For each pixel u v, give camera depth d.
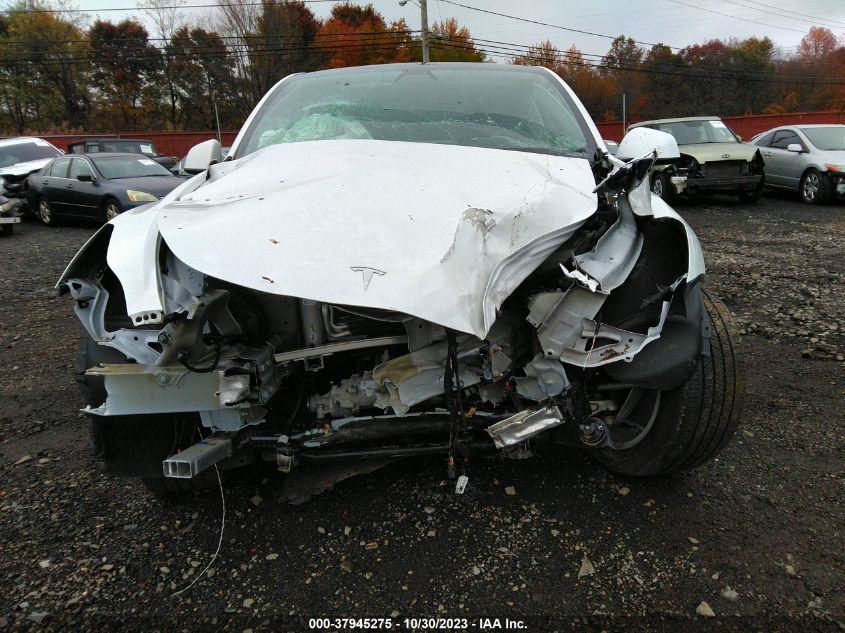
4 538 2.58
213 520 2.68
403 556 2.42
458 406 2.23
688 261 2.26
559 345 2.21
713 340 2.46
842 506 2.66
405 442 2.53
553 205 2.32
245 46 49.06
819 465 2.98
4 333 5.55
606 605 2.15
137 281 2.04
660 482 2.86
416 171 2.51
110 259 2.11
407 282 1.95
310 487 2.77
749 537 2.47
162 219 2.22
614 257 2.28
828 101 55.66
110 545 2.53
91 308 2.29
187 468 2.15
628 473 2.79
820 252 7.94
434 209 2.21
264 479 2.95
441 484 2.88
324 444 2.39
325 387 2.47
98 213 12.16
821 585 2.21
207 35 51.31
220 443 2.31
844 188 12.05
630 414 2.72
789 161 13.09
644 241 2.38
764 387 3.91
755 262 7.45
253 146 3.28
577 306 2.20
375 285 1.93
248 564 2.40
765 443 3.20
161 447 2.46
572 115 3.38
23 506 2.81
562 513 2.65
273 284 1.91
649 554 2.39
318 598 2.22
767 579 2.25
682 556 2.38
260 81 50.59
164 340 2.06
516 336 2.28
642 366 2.29
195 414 2.45
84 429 3.60
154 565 2.41
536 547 2.45
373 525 2.61
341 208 2.19
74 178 12.63
